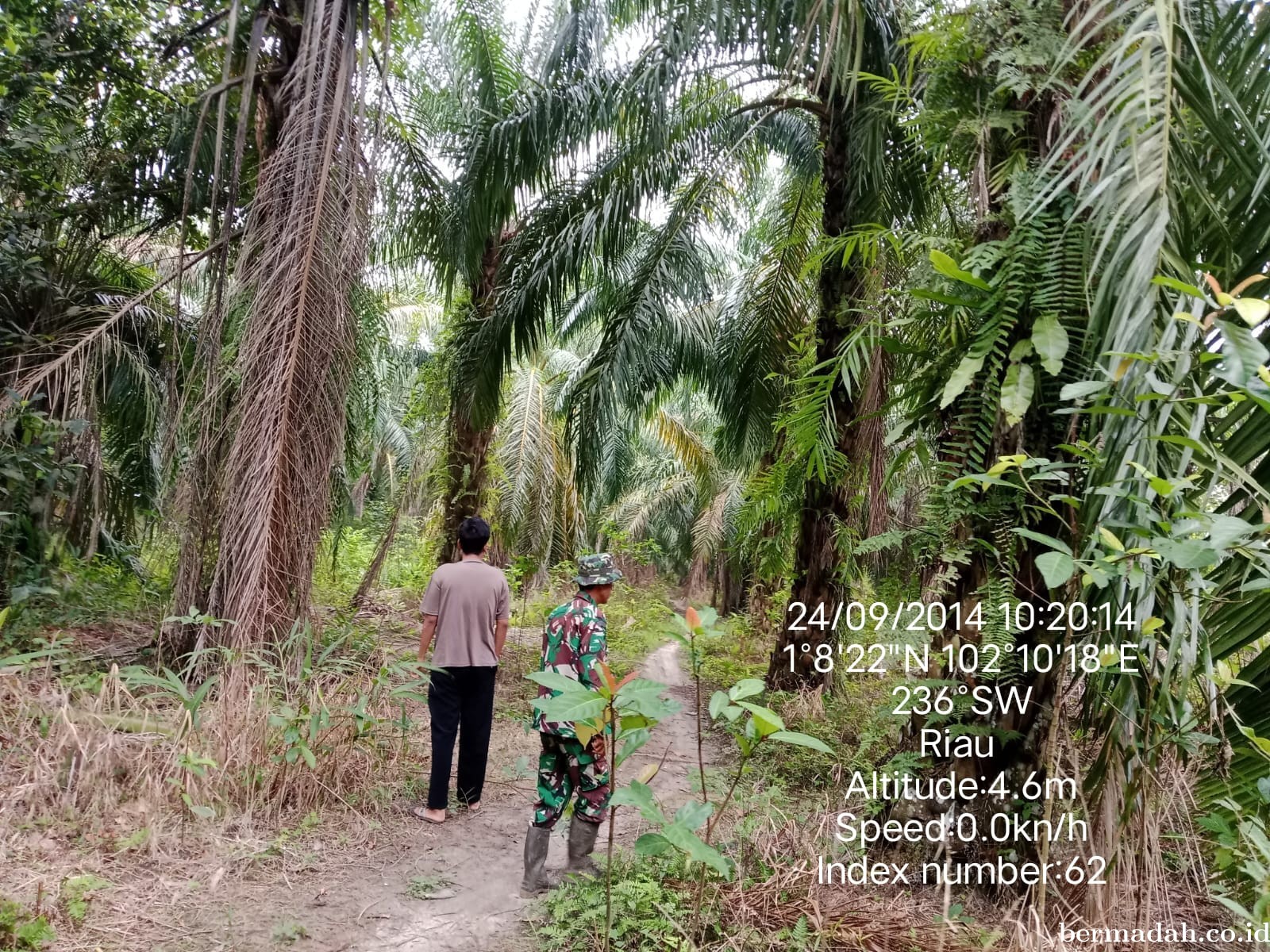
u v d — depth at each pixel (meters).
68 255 6.04
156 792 3.42
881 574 7.00
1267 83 2.55
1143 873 2.67
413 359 13.99
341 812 3.83
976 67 3.40
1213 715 2.47
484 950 2.87
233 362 5.62
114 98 6.19
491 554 12.14
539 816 3.35
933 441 3.61
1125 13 2.35
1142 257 2.16
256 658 4.29
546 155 6.83
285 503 5.12
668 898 3.03
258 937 2.79
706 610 2.38
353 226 5.48
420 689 5.05
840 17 3.99
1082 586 2.49
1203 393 2.36
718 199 7.71
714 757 5.71
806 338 6.92
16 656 3.92
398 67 7.68
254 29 5.21
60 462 5.39
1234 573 2.36
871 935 2.80
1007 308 3.00
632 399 8.79
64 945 2.55
